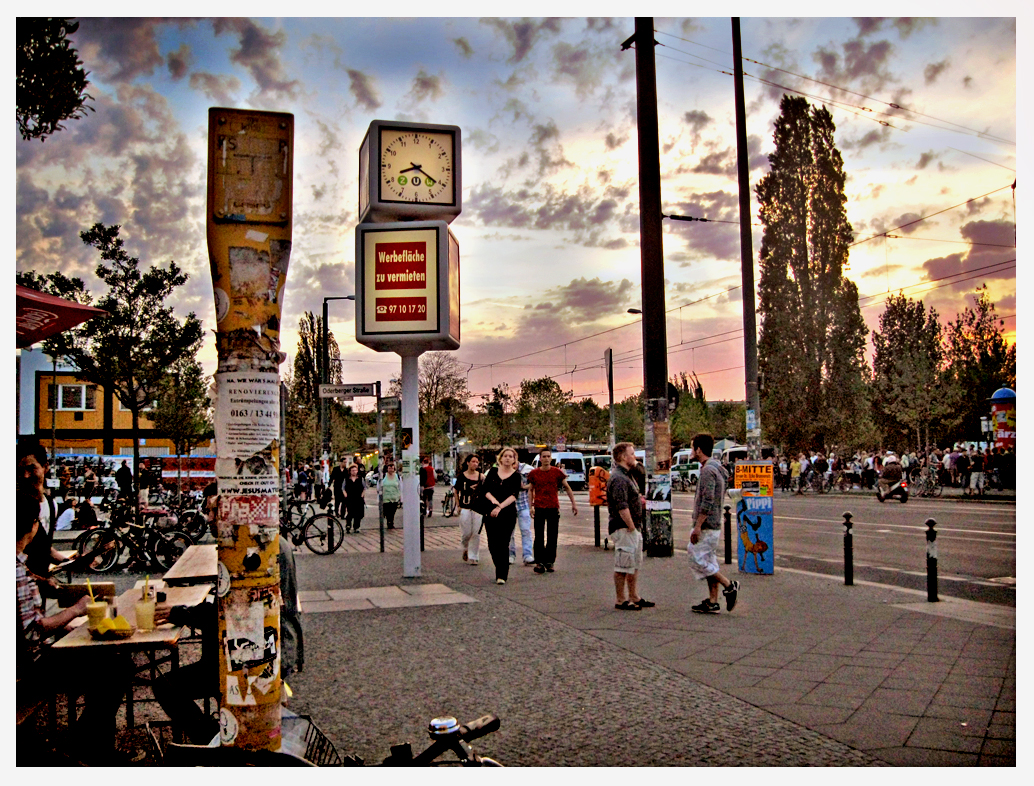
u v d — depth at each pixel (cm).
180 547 1361
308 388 5431
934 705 541
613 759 450
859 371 4422
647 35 1430
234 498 343
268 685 343
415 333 1142
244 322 346
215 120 347
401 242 1151
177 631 441
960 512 2323
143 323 1941
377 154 1167
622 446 909
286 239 352
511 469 1127
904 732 491
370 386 1697
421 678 618
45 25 805
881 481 2911
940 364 4625
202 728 448
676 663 655
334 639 757
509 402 7562
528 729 500
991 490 3117
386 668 649
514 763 446
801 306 4444
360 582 1148
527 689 586
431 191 1180
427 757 333
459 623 825
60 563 706
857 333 4422
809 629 777
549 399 7075
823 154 4466
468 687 593
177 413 2950
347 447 5969
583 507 3164
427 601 962
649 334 1412
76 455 4969
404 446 1196
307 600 981
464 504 1367
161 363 1962
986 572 1183
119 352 1897
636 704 547
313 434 5162
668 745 471
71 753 422
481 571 1261
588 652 694
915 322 5181
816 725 504
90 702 423
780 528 1944
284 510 1867
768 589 1022
